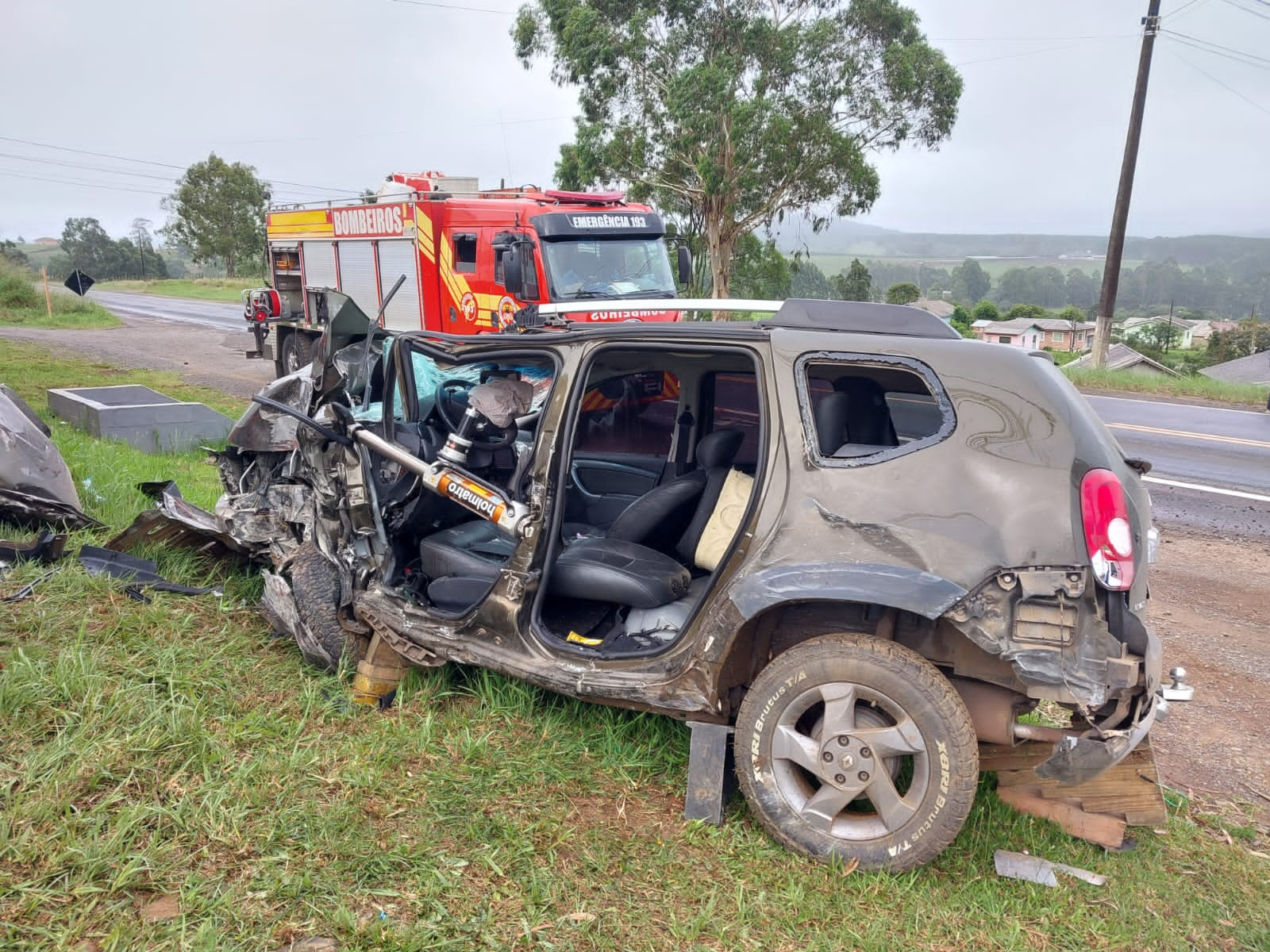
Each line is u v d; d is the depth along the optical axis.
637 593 3.70
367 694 3.94
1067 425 2.88
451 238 12.62
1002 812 3.41
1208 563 7.41
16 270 44.91
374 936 2.50
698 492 4.10
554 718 3.80
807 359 3.20
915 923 2.78
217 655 4.09
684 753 3.64
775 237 27.75
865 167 24.86
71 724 3.31
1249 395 18.61
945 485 2.90
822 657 3.00
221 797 3.01
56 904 2.51
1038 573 2.73
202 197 79.75
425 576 4.40
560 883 2.85
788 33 23.98
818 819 3.04
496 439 4.56
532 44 26.62
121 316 36.12
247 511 4.85
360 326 4.30
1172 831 3.51
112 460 8.12
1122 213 22.97
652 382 4.85
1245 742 4.36
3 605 4.32
